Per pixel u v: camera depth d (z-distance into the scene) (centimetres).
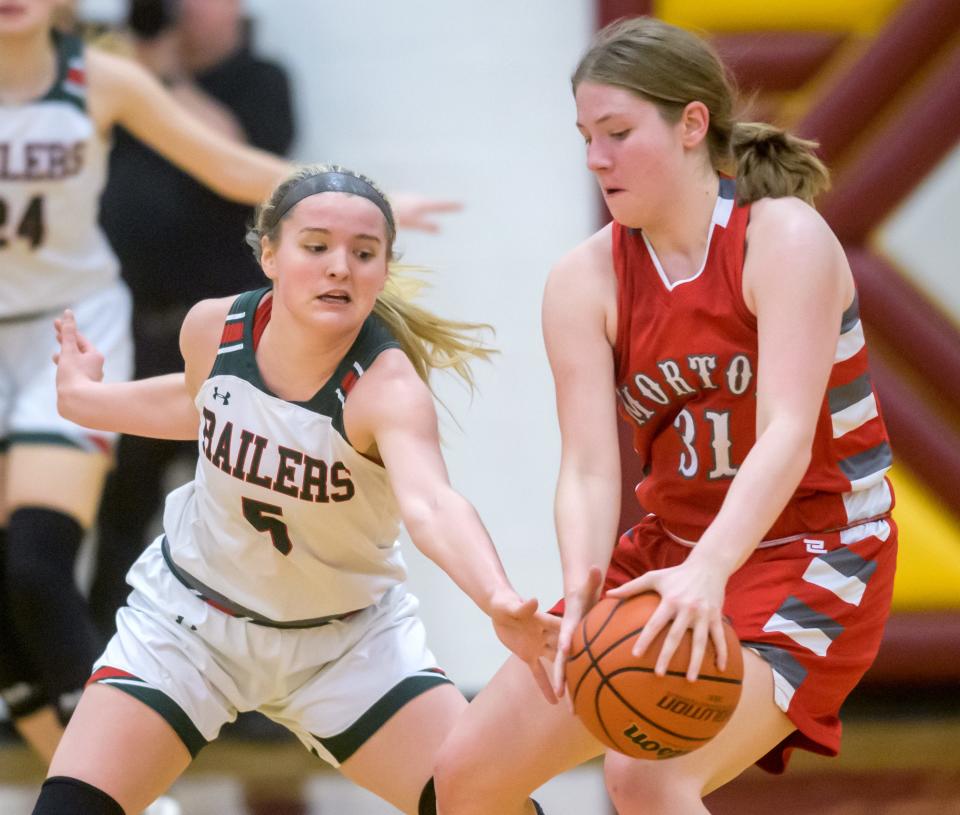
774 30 1424
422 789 761
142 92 1183
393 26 1466
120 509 1417
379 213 706
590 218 1455
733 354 668
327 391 723
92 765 726
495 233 1461
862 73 1416
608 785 654
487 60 1459
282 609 774
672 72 650
